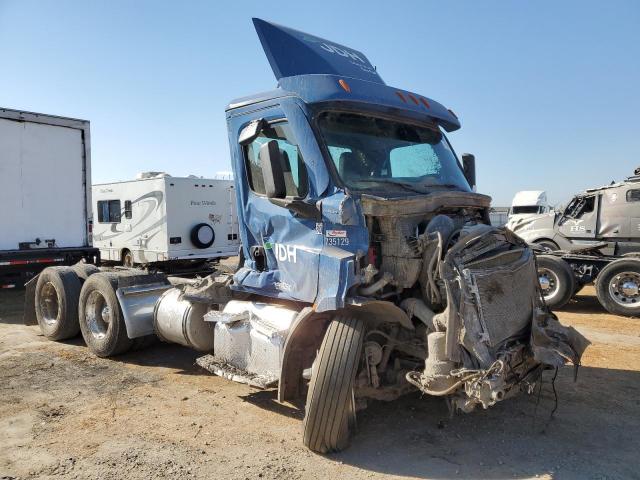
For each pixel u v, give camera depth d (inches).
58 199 438.6
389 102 184.2
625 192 458.0
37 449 163.0
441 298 157.0
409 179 185.5
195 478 145.6
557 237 502.9
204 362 198.5
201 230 573.9
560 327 166.2
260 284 188.4
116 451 161.6
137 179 590.6
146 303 255.4
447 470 150.7
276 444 166.4
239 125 199.8
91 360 263.4
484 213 195.3
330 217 163.0
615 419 189.0
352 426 165.6
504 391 140.3
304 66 199.6
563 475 148.4
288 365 163.6
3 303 445.7
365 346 161.3
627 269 398.9
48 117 427.8
